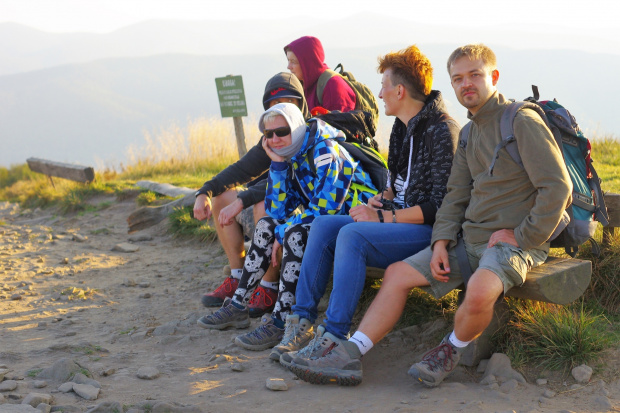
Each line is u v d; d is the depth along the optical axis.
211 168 12.27
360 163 3.86
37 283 5.48
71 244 7.26
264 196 4.09
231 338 3.69
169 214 7.48
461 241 2.93
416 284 2.88
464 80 2.79
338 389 2.84
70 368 2.95
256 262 3.83
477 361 2.96
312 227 3.29
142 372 3.01
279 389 2.82
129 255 6.59
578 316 3.09
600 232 3.72
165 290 5.09
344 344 2.87
